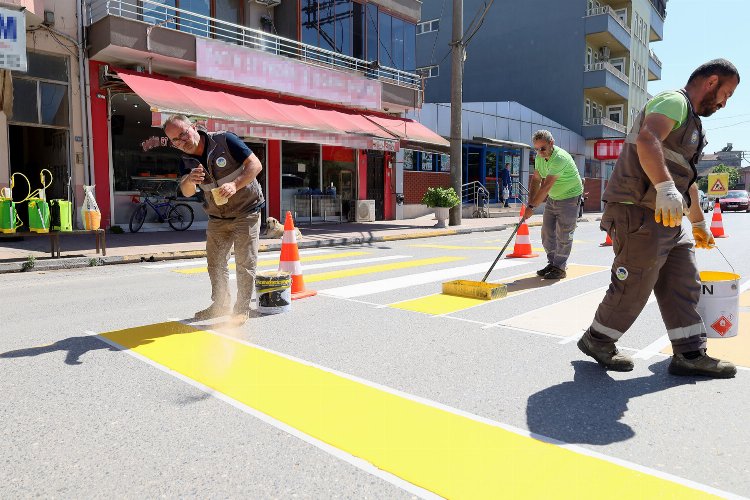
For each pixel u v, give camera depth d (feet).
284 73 51.26
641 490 7.13
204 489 7.19
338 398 10.28
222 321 16.33
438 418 9.39
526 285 22.44
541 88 118.52
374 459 7.96
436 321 16.34
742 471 7.63
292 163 59.41
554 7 115.96
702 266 27.94
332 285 22.63
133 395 10.41
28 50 40.42
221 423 9.18
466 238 49.98
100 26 41.09
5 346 13.67
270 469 7.69
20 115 40.55
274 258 32.71
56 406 9.89
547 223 23.98
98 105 44.09
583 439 8.61
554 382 11.20
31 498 7.00
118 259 30.73
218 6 52.60
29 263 27.61
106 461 7.93
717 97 10.42
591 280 23.63
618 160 11.06
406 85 66.39
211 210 15.42
